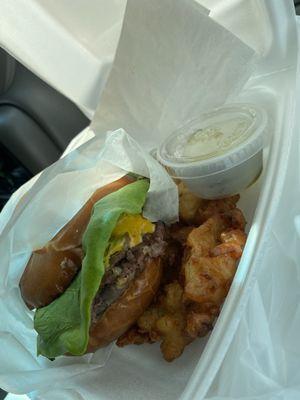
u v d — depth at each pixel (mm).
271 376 173
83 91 258
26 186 268
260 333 173
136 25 216
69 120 453
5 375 195
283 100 203
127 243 190
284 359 176
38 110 446
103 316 191
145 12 211
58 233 200
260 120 196
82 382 208
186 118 232
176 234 209
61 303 193
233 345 170
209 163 193
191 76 221
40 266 200
